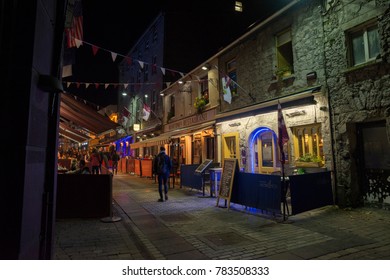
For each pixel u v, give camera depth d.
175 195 10.29
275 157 10.43
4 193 2.14
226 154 13.02
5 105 2.22
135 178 17.09
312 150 8.75
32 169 2.39
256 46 11.25
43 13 2.60
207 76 15.37
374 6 6.96
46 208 2.82
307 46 8.87
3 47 2.27
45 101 2.77
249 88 11.58
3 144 2.18
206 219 6.59
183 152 17.22
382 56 6.71
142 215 7.10
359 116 7.22
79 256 4.24
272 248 4.54
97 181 6.93
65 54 4.70
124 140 29.59
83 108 9.92
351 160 7.43
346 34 7.73
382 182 6.98
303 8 9.08
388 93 6.60
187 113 17.23
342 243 4.70
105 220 6.48
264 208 6.74
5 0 2.31
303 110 8.80
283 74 9.84
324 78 8.20
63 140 39.84
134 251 4.49
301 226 5.81
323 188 7.25
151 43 23.73
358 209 7.06
